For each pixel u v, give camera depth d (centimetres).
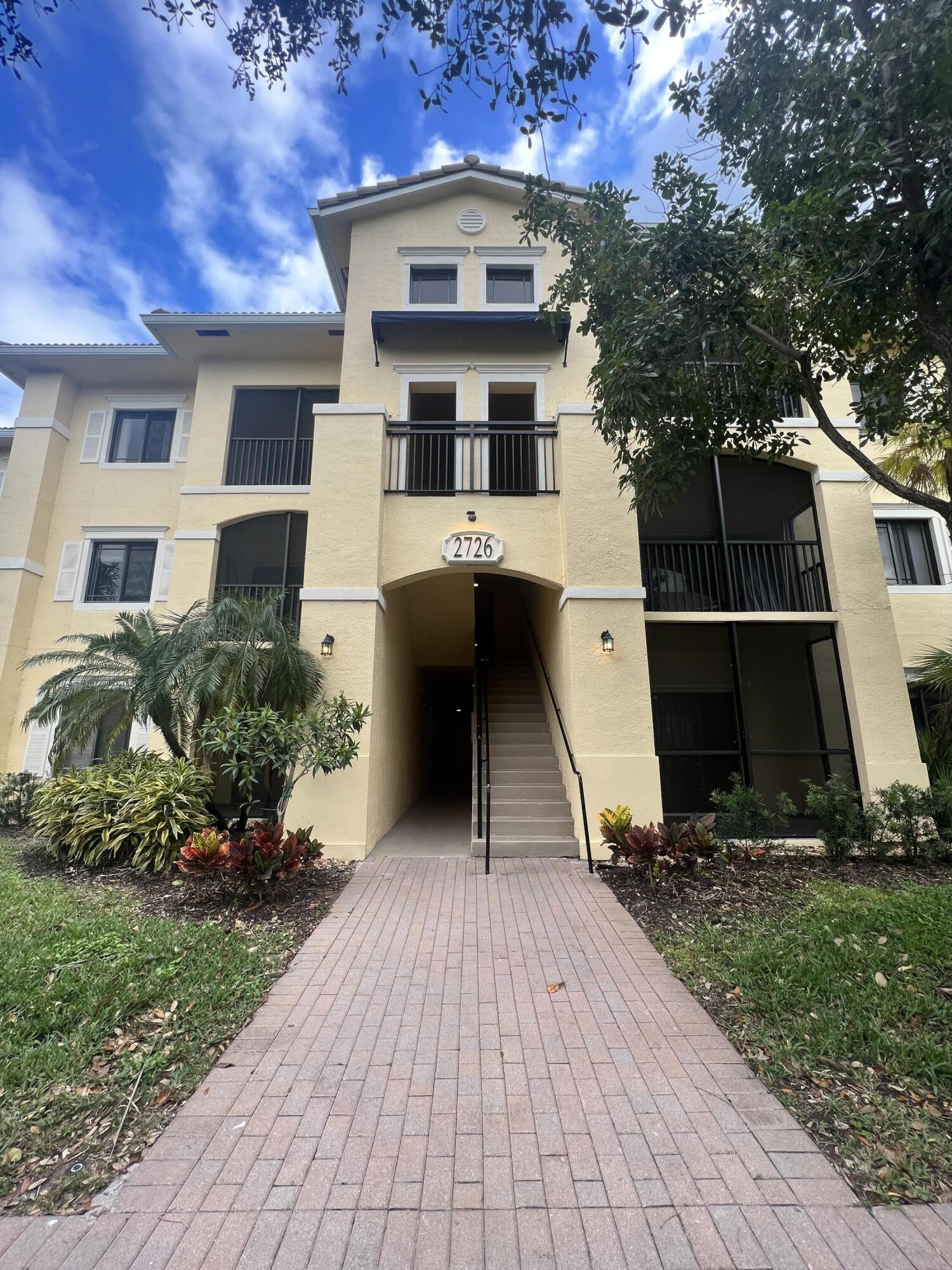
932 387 561
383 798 823
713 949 427
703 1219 205
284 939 452
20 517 1102
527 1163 232
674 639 896
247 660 673
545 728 927
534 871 638
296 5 338
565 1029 330
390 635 888
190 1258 189
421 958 421
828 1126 249
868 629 821
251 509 1070
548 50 331
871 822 645
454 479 937
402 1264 188
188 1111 260
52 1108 258
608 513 788
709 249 442
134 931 449
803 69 426
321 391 1150
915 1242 194
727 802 694
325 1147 240
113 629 1094
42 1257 188
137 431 1200
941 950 396
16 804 878
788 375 527
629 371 483
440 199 1060
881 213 414
